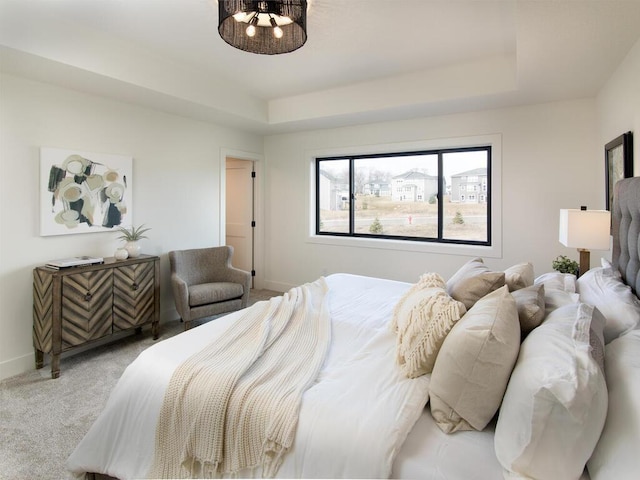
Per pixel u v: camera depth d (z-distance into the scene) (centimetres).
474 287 167
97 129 321
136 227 359
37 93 280
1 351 265
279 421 118
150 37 274
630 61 227
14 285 271
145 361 158
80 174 308
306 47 288
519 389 99
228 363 150
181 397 137
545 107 343
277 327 190
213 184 444
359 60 314
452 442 110
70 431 201
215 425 128
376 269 451
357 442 107
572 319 125
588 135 326
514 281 171
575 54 232
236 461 123
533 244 355
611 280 177
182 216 407
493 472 98
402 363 147
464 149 404
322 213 510
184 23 252
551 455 88
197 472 130
